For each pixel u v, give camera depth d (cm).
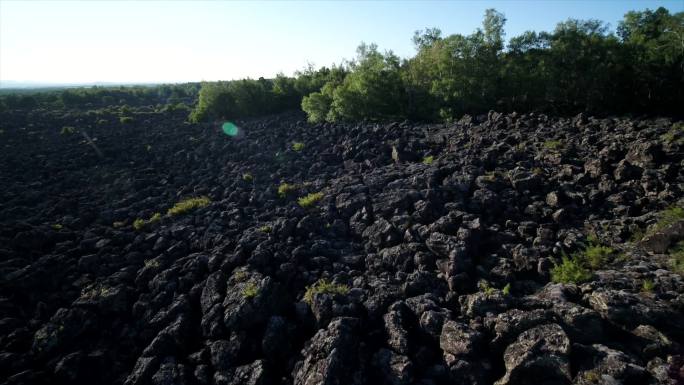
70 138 5222
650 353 1030
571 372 990
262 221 2319
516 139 2942
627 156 2252
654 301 1180
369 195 2316
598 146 2597
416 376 1138
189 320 1534
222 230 2245
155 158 4081
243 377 1238
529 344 1068
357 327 1307
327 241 1972
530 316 1139
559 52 4441
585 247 1573
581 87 4450
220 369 1300
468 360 1104
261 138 4444
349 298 1456
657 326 1098
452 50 4534
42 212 2741
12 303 1745
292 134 4425
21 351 1512
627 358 989
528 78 4394
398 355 1183
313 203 2402
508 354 1083
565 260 1469
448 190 2159
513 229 1839
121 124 6475
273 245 1917
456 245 1608
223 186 3045
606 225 1725
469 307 1298
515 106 4575
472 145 2927
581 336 1110
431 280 1525
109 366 1447
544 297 1283
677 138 2416
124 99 11381
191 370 1346
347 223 2148
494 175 2300
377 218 2056
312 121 5153
